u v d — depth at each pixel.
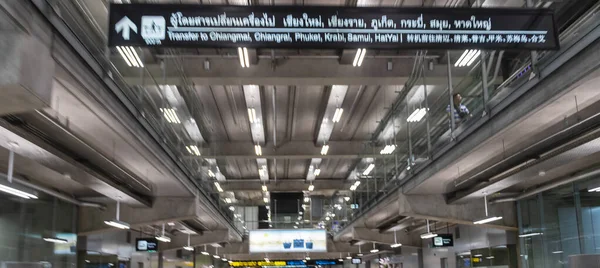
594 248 12.89
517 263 17.28
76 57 6.46
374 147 23.67
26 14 5.12
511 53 9.58
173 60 13.37
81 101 7.28
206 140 23.02
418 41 6.02
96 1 8.49
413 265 31.19
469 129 10.59
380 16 6.02
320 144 25.73
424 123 14.41
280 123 23.06
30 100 5.57
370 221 25.92
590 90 7.03
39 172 11.77
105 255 19.94
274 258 48.66
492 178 12.88
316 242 36.12
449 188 15.34
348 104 19.92
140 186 14.21
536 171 11.43
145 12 5.87
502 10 6.14
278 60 14.50
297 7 5.98
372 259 46.59
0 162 10.66
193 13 5.90
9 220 12.51
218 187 26.55
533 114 8.15
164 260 30.91
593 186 12.95
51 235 14.98
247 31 5.91
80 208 17.30
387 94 18.53
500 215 17.22
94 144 9.81
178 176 14.14
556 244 14.80
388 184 19.47
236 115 21.48
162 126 12.71
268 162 31.70
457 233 23.30
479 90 10.34
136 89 10.53
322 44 5.93
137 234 24.92
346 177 36.06
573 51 6.72
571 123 8.82
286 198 42.66
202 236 29.83
